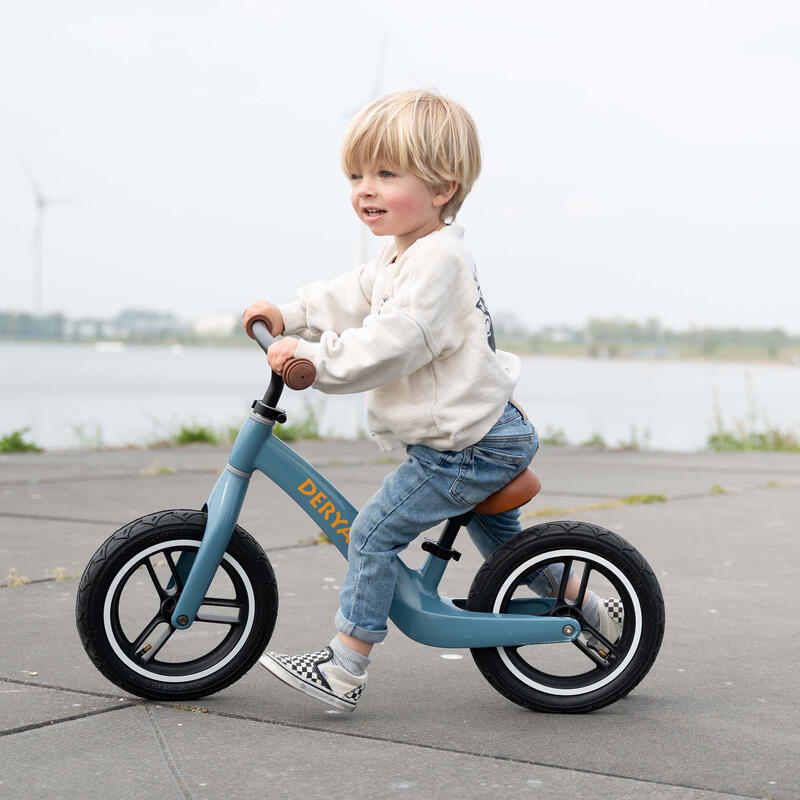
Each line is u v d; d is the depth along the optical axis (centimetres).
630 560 295
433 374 281
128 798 228
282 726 277
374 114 279
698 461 1019
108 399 2202
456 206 290
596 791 236
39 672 316
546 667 338
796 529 608
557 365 10594
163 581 439
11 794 229
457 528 294
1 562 476
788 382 5975
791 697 308
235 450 293
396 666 337
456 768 249
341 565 479
